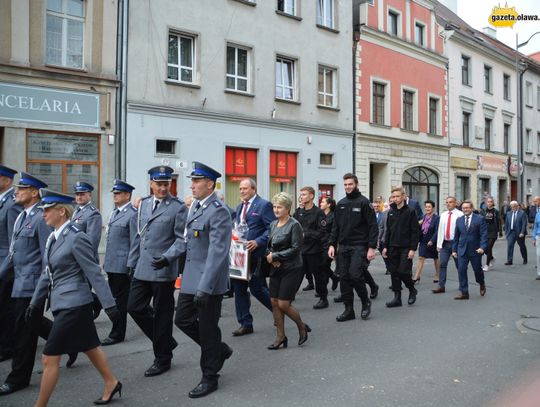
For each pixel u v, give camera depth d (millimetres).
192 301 4867
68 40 13977
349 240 7566
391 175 23750
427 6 26297
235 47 17625
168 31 15656
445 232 10016
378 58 23156
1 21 12766
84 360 5680
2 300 5551
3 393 4652
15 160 12984
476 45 29781
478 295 9805
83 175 14109
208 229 4797
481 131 30578
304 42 19719
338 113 21156
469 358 5723
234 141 17297
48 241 4297
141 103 14938
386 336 6652
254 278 6883
